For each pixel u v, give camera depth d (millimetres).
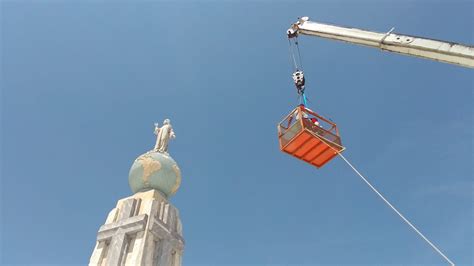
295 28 33500
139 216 26609
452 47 23484
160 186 29969
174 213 29281
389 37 26656
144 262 24656
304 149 28688
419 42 24953
